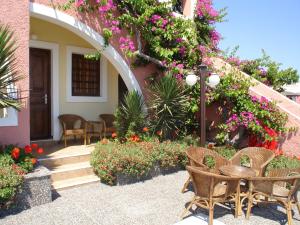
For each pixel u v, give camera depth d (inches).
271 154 224.1
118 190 233.1
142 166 251.3
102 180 247.3
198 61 345.7
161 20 309.1
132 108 301.3
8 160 193.6
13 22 217.2
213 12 383.6
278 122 309.3
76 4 267.3
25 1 223.3
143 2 298.0
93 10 278.7
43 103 327.0
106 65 374.0
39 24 313.6
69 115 336.8
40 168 212.8
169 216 189.8
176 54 338.6
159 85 309.0
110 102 380.5
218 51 407.8
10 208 185.5
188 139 316.8
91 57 290.0
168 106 306.3
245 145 332.8
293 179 174.4
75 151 280.7
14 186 180.9
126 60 308.3
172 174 280.8
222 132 332.5
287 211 178.2
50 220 179.5
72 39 342.0
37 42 315.0
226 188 179.3
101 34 287.4
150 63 328.8
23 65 222.2
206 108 365.4
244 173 195.8
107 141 281.9
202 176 174.6
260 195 200.2
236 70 352.2
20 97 220.4
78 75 354.3
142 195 224.4
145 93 324.5
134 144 277.1
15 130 220.1
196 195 182.5
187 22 334.0
